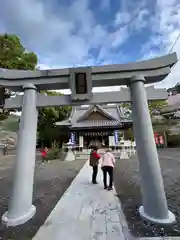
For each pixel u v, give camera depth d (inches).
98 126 698.2
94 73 149.4
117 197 177.8
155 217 119.5
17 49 495.2
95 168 237.1
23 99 149.8
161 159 495.5
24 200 130.4
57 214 138.6
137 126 137.8
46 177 296.8
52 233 109.7
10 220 122.1
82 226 118.1
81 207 152.7
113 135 741.9
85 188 214.5
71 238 103.6
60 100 151.8
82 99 146.9
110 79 148.4
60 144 991.0
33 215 136.6
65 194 191.9
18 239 104.2
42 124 1000.2
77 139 763.4
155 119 1024.9
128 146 655.1
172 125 980.6
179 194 184.4
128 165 408.5
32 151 141.5
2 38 465.1
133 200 167.5
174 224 116.3
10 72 152.9
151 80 154.2
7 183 265.3
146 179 127.0
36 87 155.6
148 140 130.5
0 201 178.7
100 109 755.4
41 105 152.2
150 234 105.9
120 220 125.6
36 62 533.3
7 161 570.9
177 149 799.1
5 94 454.6
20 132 140.7
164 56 143.8
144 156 129.6
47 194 196.9
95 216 133.6
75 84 146.7
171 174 292.5
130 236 104.3
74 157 594.2
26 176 134.0
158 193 122.1
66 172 343.3
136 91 141.9
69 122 741.3
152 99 145.9
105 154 211.8
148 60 145.3
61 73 151.0
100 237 103.9
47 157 589.6
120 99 147.9
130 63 146.6
